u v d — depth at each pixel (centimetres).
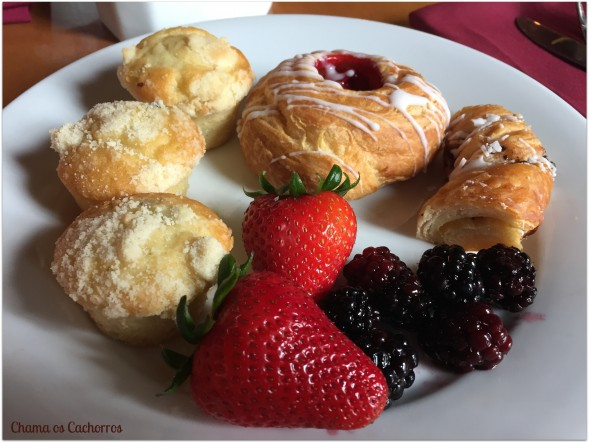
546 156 20
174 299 14
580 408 14
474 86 24
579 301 17
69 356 15
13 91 24
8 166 19
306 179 20
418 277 17
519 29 28
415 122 20
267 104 21
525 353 15
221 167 21
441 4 29
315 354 12
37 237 17
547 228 19
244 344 12
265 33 25
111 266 14
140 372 15
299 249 15
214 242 15
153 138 18
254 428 13
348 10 30
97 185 17
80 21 28
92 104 22
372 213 20
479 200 18
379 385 13
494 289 16
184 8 26
